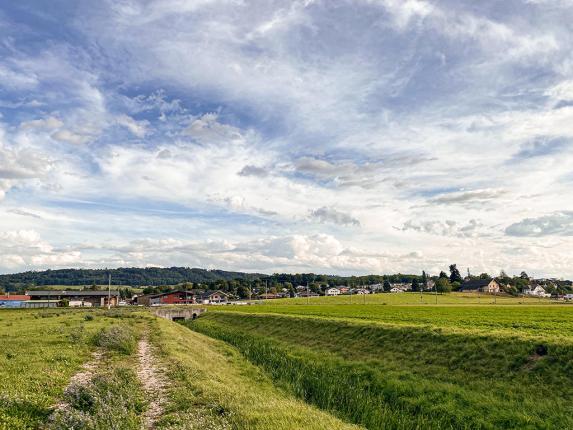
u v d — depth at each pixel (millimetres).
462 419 21000
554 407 20734
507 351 27797
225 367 31734
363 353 37094
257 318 70125
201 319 91875
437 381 27203
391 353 34688
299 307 104562
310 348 43625
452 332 34188
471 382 25812
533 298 170625
